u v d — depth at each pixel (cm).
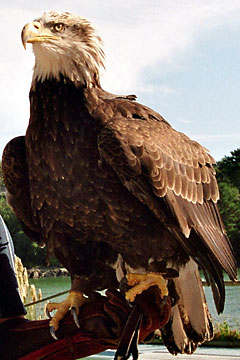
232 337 1009
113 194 363
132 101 405
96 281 389
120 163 353
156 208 361
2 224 316
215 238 397
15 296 299
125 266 387
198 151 417
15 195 410
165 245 372
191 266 388
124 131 362
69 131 371
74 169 367
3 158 403
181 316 396
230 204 4194
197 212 391
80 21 400
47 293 1989
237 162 4709
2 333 292
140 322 282
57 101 378
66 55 384
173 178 376
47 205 382
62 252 390
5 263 304
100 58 404
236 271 406
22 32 387
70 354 288
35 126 382
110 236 374
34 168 381
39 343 287
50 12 404
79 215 373
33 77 393
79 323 284
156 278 340
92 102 379
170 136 398
